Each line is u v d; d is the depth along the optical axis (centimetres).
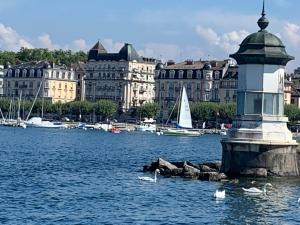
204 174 8106
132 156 13212
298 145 7919
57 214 5756
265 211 6006
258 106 7906
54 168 9838
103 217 5650
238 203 6381
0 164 10206
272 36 8025
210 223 5456
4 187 7375
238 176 7906
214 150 16500
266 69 7900
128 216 5712
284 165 7825
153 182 7888
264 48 7912
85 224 5353
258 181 7700
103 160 11756
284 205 6328
